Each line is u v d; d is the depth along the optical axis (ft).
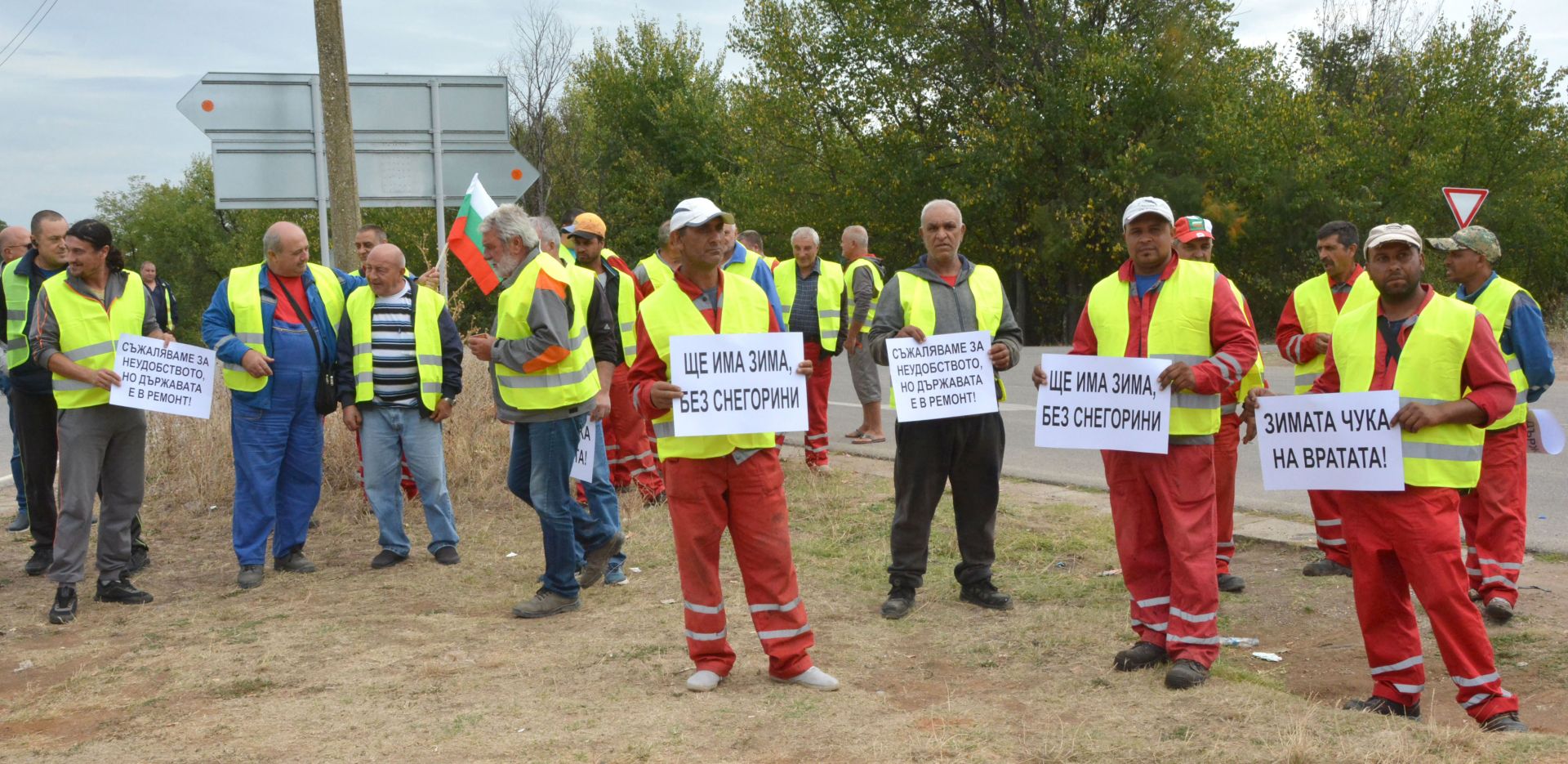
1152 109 98.22
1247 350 15.92
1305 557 23.26
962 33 103.81
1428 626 19.08
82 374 20.74
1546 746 12.53
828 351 31.71
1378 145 105.29
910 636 18.60
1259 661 17.80
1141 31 99.45
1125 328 16.76
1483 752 12.41
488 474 31.40
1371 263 14.60
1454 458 14.24
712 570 16.06
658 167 155.53
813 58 107.96
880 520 26.76
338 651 18.25
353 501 29.48
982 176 101.09
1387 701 14.97
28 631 20.24
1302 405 14.89
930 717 14.48
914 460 19.63
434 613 20.66
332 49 33.58
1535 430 17.99
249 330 23.06
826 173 110.63
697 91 157.28
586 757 13.33
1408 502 14.35
